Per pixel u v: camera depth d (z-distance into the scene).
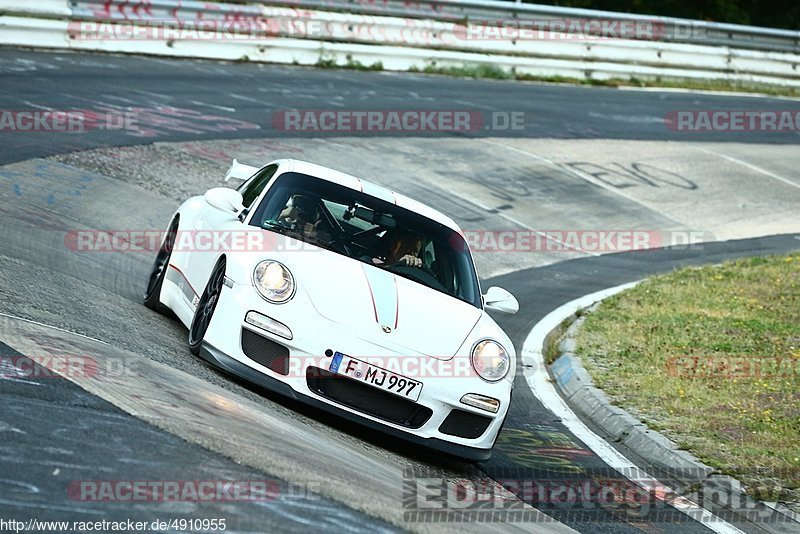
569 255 53.53
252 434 17.86
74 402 17.19
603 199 64.94
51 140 48.00
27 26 69.12
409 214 25.98
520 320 40.41
